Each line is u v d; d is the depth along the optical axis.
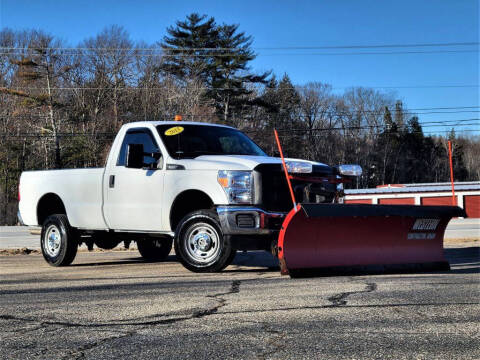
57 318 5.04
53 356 3.81
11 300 6.12
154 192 8.67
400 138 86.31
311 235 7.30
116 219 9.18
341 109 79.56
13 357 3.80
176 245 8.24
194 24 65.88
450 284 6.45
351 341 4.00
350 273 7.35
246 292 6.16
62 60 57.00
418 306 5.16
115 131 53.81
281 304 5.38
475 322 4.51
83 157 50.94
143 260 11.34
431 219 7.71
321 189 8.26
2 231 33.28
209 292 6.23
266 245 7.87
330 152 77.88
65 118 53.84
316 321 4.64
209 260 8.09
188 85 59.81
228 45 64.94
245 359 3.63
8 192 53.38
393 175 85.44
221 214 7.91
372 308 5.10
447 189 55.47
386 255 7.65
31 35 59.03
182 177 8.36
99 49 57.28
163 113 56.78
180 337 4.22
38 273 8.93
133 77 59.03
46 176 10.41
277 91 74.75
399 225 7.61
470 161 112.31
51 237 10.24
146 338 4.22
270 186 7.93
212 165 8.16
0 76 58.22
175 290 6.46
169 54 63.28
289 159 8.51
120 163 9.22
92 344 4.09
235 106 64.44
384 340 4.01
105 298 6.05
